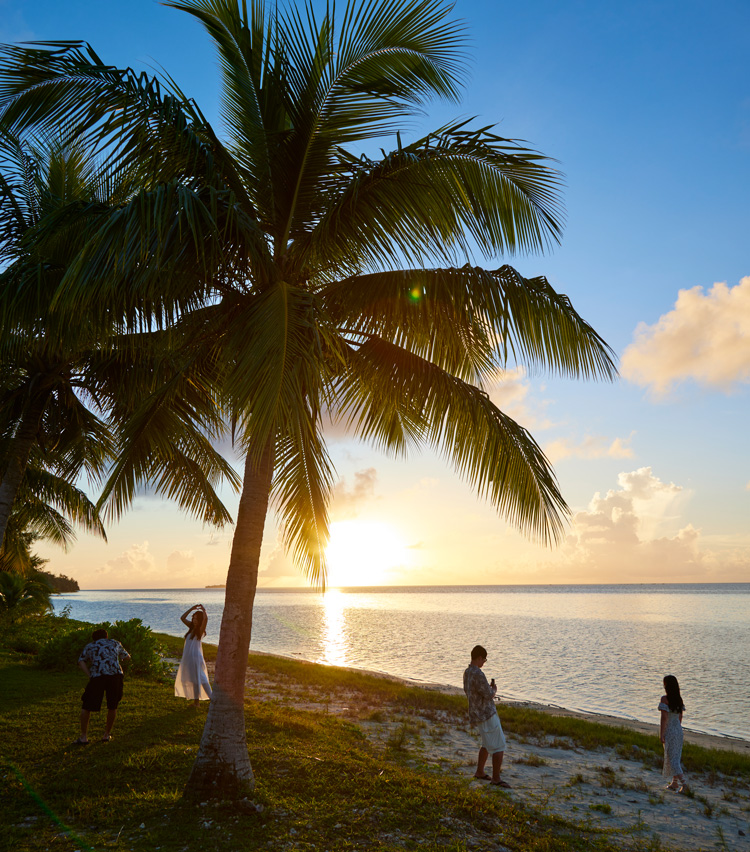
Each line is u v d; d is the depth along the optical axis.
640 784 8.51
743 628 46.84
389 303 6.73
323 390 6.64
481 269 6.39
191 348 7.40
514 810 6.36
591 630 46.16
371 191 6.26
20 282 7.17
